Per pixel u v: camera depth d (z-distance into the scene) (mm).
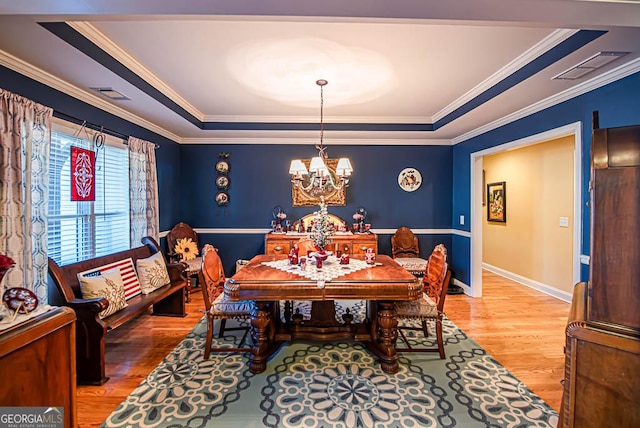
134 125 3605
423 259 4680
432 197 4836
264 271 2539
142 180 3656
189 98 3441
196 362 2426
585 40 1901
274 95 3332
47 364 1255
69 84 2521
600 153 1164
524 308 3691
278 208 4801
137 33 2086
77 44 1943
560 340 2820
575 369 1169
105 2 1332
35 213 2215
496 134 3738
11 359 1121
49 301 2195
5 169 1987
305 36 2135
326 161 4750
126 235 3559
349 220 4812
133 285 2971
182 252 4297
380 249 4828
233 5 1383
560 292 4070
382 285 2223
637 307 1070
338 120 4223
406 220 4836
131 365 2379
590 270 1172
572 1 1350
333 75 2797
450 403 1936
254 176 4793
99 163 3123
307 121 4230
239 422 1767
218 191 4805
